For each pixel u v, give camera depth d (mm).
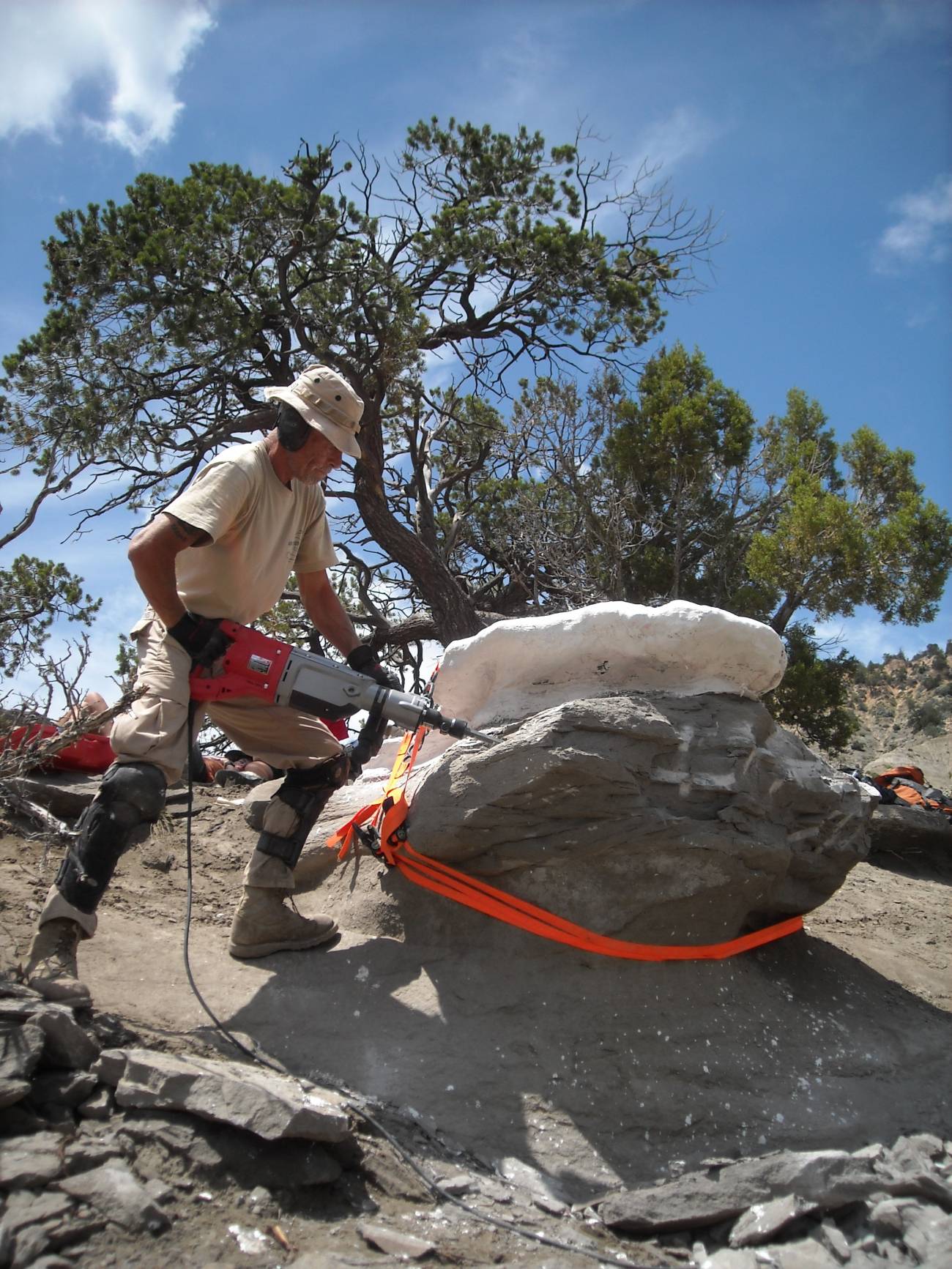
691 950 3674
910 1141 3041
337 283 14867
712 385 15891
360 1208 2512
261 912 3674
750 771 3742
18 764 3469
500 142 16328
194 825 4988
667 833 3549
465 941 3734
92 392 15062
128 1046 2912
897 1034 3768
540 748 3543
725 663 3836
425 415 17312
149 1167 2406
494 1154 2883
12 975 3012
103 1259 2133
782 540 14430
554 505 17281
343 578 18469
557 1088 3119
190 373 16094
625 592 15586
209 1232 2273
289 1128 2441
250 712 3598
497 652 3949
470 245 15609
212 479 3270
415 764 4531
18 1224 2125
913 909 5621
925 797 7820
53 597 12633
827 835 4039
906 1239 2576
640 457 15586
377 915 3938
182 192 15406
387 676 3844
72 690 3570
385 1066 3131
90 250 15078
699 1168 2908
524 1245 2479
